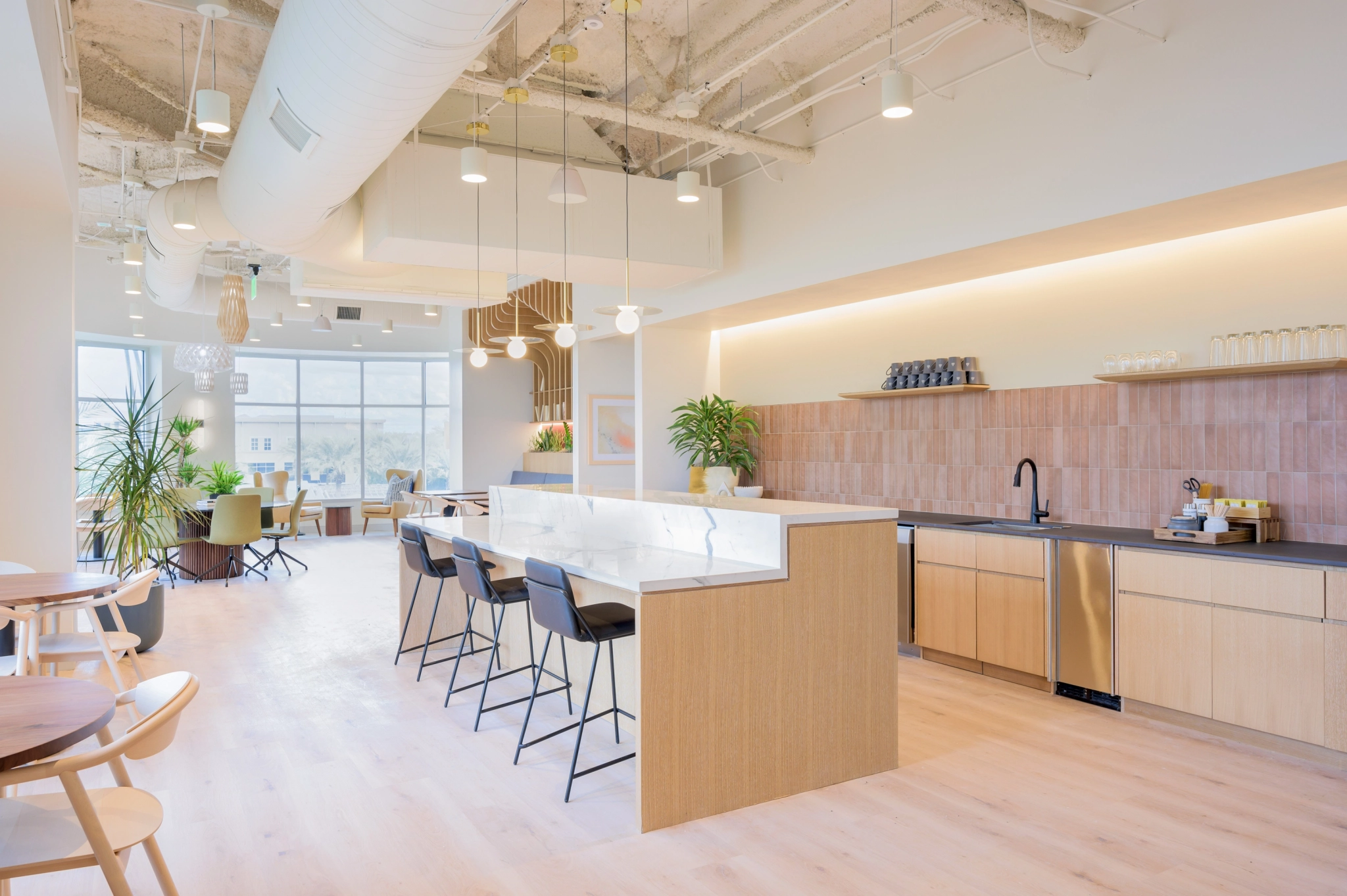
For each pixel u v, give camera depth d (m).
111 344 11.73
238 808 3.08
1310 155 3.29
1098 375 4.53
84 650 3.71
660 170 6.93
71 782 1.66
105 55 5.15
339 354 13.55
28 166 4.16
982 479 5.55
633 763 3.54
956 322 5.71
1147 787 3.24
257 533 8.26
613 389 9.03
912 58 4.56
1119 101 3.93
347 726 3.97
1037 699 4.38
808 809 3.08
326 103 3.11
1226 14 3.54
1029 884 2.53
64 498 5.06
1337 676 3.32
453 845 2.80
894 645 3.48
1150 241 4.49
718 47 4.71
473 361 5.72
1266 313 4.16
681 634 2.98
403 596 5.43
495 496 5.92
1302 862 2.65
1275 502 4.11
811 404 6.88
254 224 4.80
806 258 5.76
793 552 3.24
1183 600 3.83
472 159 4.23
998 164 4.49
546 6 4.70
